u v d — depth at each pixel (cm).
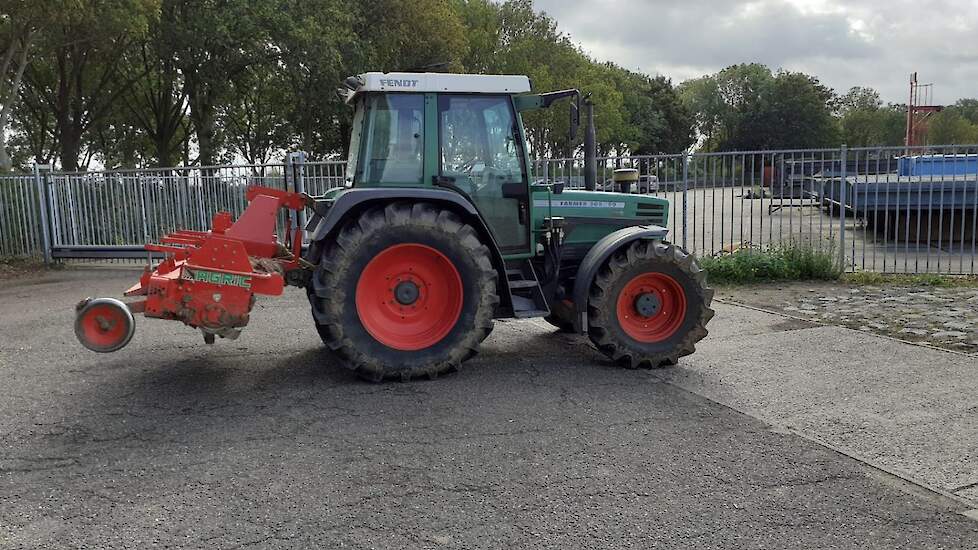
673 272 588
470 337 555
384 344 541
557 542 314
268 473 386
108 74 2688
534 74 3966
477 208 596
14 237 1364
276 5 2312
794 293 924
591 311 580
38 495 363
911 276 1020
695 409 486
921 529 324
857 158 1067
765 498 354
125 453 415
